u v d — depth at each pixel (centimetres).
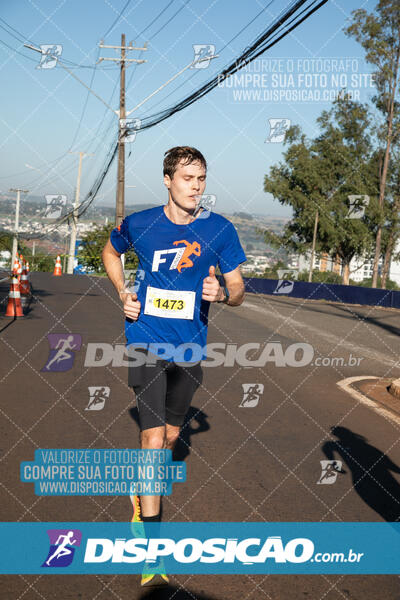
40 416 497
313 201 4025
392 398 634
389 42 3622
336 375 759
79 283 2503
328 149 4016
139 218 286
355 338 1167
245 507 333
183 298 283
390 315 1838
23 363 729
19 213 3759
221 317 1441
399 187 4059
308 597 249
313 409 567
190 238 281
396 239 4278
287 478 380
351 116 3916
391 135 3819
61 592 246
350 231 4038
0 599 238
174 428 304
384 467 410
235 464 401
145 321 285
